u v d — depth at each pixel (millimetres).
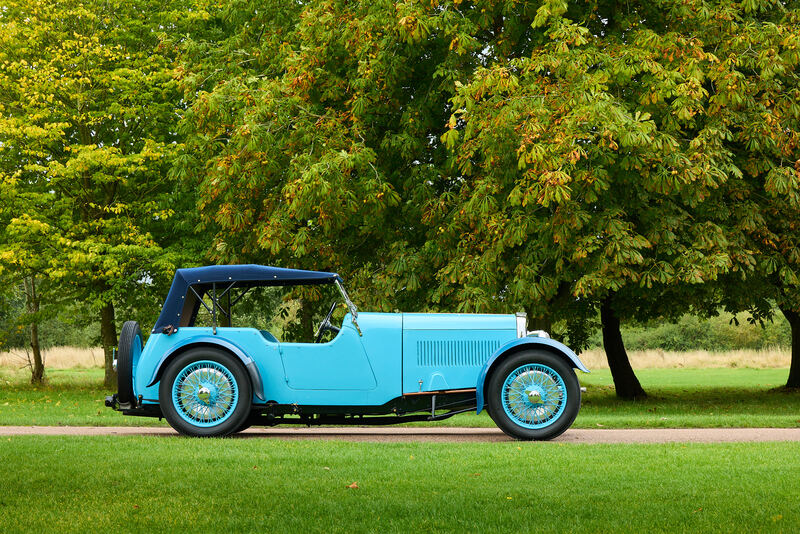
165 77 22703
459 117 14789
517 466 6953
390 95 16266
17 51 23359
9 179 21750
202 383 9328
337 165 14414
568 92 13328
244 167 15961
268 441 8820
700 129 15320
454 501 5457
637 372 40469
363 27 15375
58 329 57438
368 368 9469
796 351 26094
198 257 22297
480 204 14227
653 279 14195
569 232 13438
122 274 22906
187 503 5406
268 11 19375
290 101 16109
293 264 17969
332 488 5926
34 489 5883
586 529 4703
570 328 27516
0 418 12469
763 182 16672
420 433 10367
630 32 15797
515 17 15508
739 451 7938
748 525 4805
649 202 15266
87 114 23078
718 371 41219
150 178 24281
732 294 18484
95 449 7980
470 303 14297
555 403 9219
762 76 14102
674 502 5461
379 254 17266
